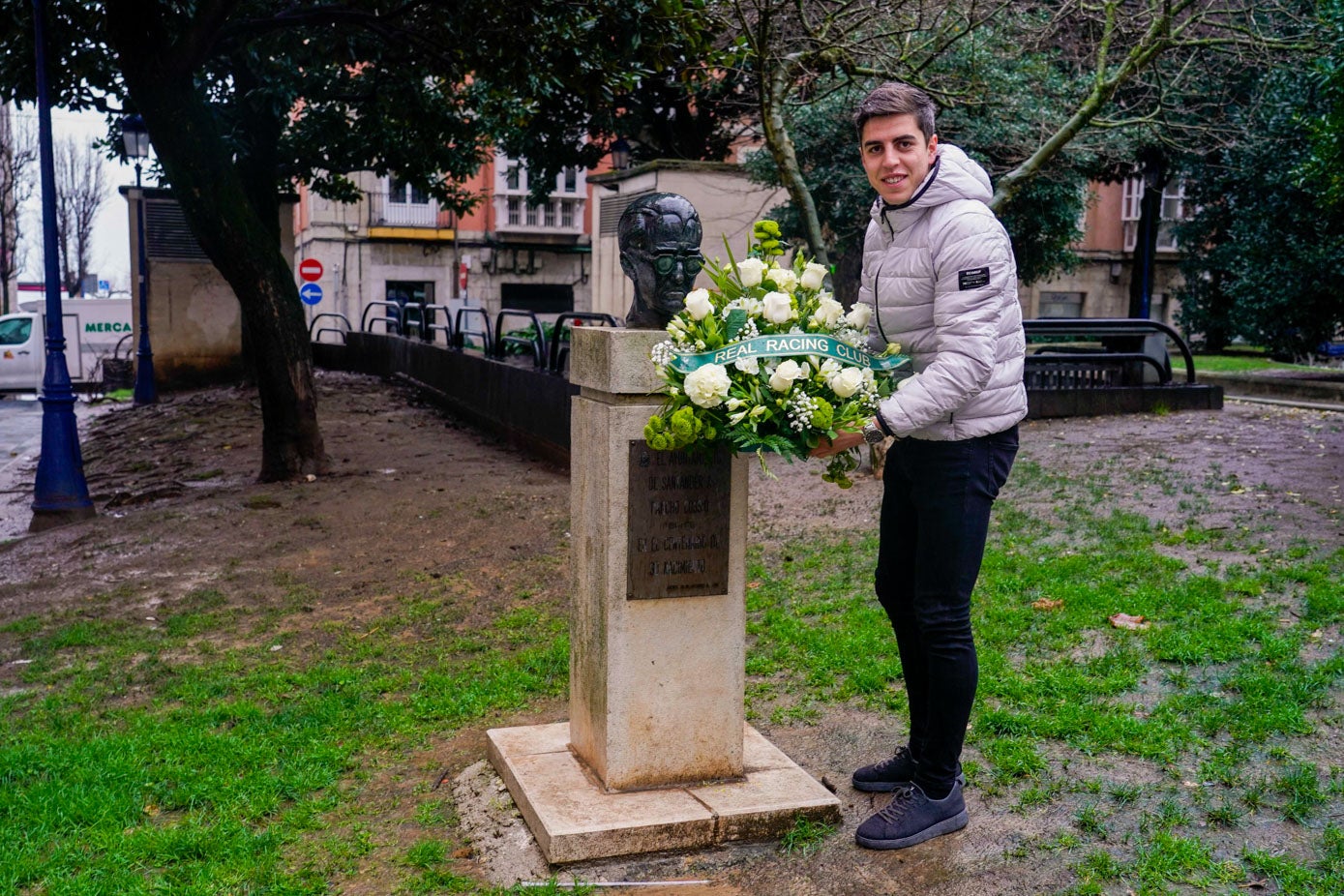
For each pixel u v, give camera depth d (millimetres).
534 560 6941
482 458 10680
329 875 3297
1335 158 11688
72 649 5922
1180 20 10898
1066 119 11195
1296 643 4348
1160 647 4438
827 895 3010
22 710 5004
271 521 8414
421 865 3309
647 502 3350
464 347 14930
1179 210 31656
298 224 37312
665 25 8297
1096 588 5289
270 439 10008
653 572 3381
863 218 14867
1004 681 4270
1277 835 3123
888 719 4191
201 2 10383
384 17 9070
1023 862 3105
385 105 14055
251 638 5930
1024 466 8352
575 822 3221
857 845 3244
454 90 13914
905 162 3012
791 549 6660
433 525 7988
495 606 6176
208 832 3508
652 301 3432
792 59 8039
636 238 3436
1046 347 13438
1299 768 3461
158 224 18234
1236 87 15586
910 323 3109
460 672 5168
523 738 3910
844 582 5891
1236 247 18250
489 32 8523
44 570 7699
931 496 3104
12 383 23359
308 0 10398
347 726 4512
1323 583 5031
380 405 14211
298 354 9969
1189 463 8164
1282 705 3832
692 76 9516
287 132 17281
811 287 3230
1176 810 3271
